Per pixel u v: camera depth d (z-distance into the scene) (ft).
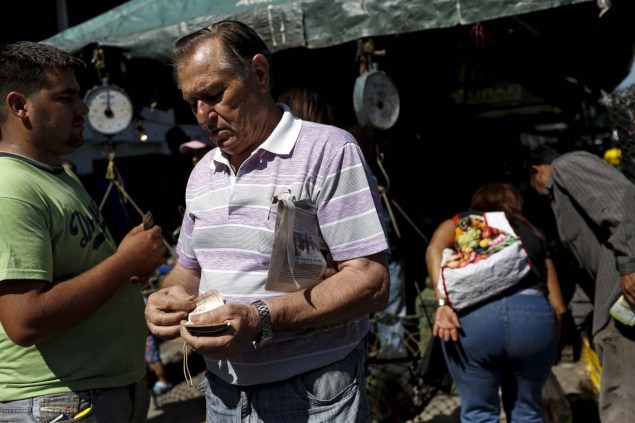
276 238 4.57
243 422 5.29
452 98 20.63
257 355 5.14
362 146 11.65
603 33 12.85
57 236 5.91
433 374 10.23
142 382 6.88
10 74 5.97
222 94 4.88
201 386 5.90
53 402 5.79
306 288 4.90
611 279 8.24
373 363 11.35
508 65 17.26
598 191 7.84
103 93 12.81
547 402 10.01
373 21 10.12
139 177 20.08
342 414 5.21
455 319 8.79
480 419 8.96
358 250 4.96
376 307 5.01
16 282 5.43
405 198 17.97
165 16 12.84
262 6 11.45
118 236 17.83
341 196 4.98
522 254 8.55
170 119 30.58
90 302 5.82
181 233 6.08
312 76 16.70
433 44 14.93
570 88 18.70
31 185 5.75
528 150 20.53
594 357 11.54
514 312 8.45
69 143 6.38
